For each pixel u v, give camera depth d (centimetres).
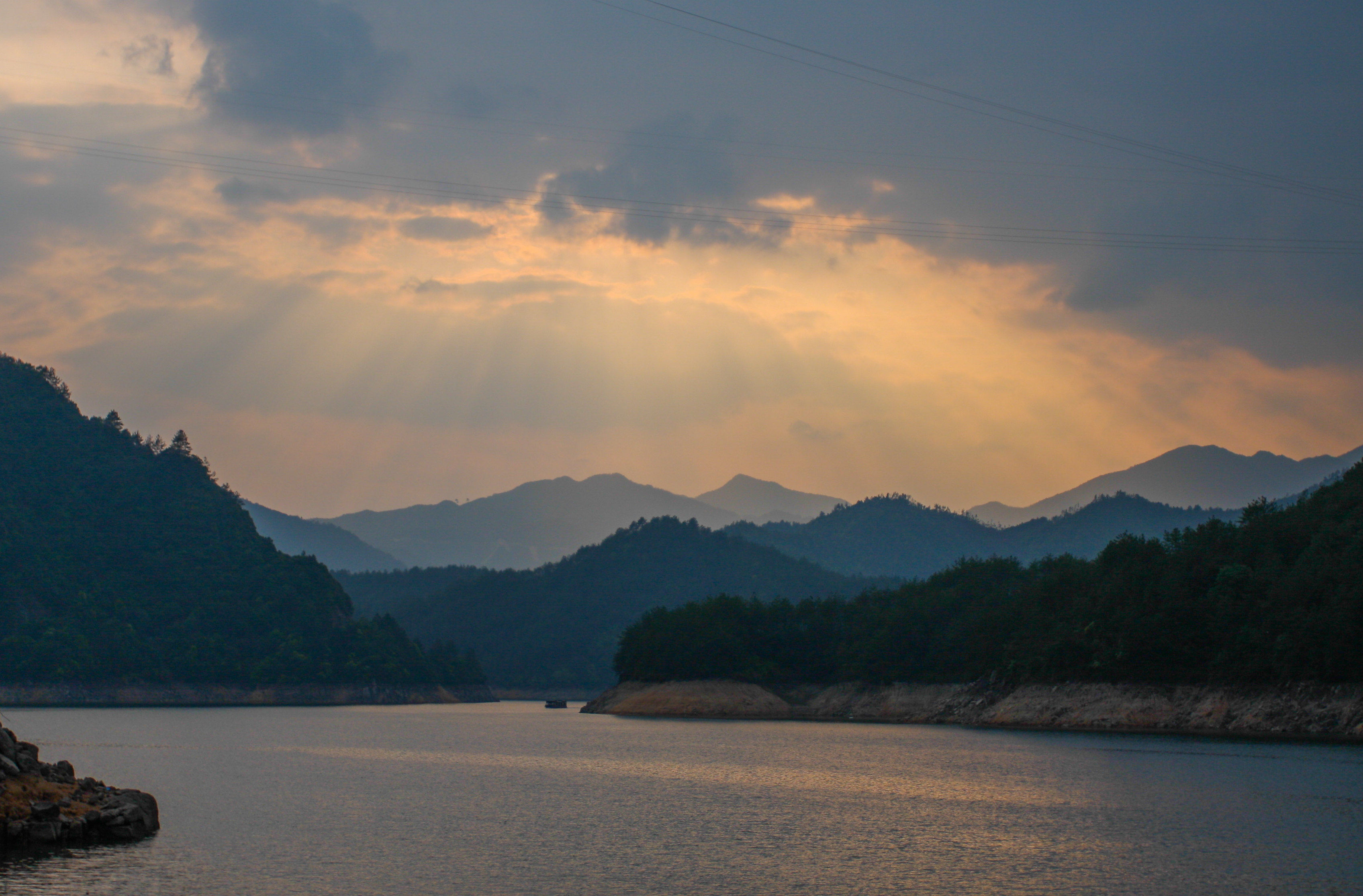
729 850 6638
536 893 5544
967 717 19962
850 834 7175
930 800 8750
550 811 8256
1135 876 5831
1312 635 13888
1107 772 10225
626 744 15100
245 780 10262
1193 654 16050
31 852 6244
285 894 5459
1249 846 6556
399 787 9812
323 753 13538
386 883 5734
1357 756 11181
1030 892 5512
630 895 5506
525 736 17300
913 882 5762
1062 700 17725
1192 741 13388
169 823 7519
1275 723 14200
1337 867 5956
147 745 14688
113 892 5412
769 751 13638
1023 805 8350
